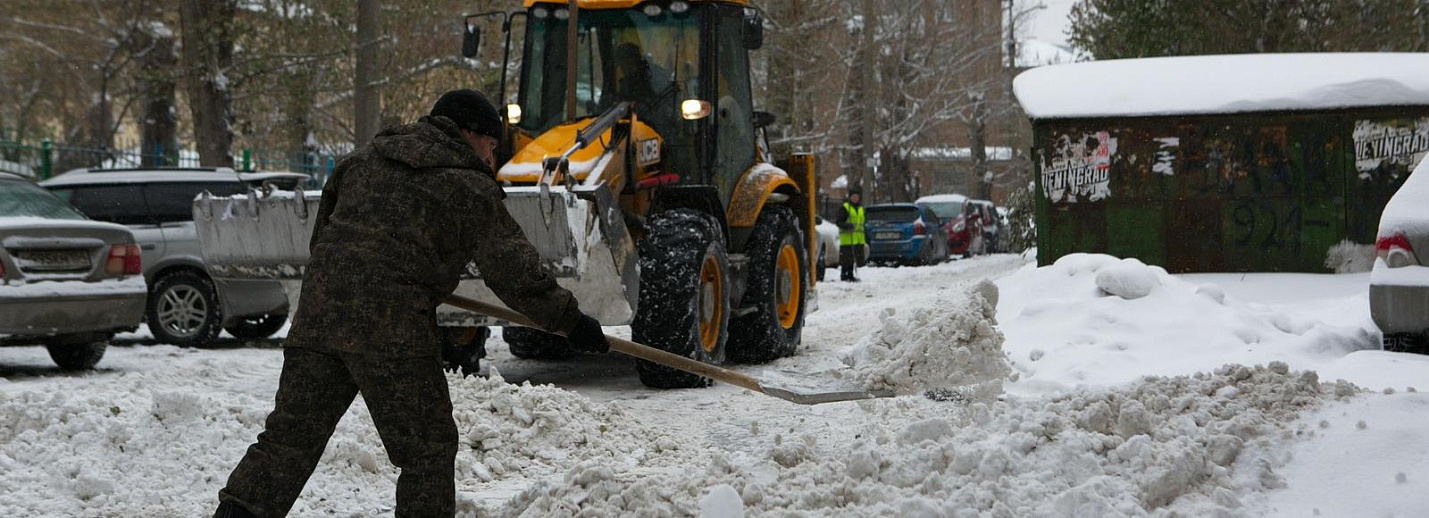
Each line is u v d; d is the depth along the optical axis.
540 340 12.66
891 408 8.34
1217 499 5.27
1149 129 15.41
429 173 4.68
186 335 14.10
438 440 4.66
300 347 4.58
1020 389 9.11
